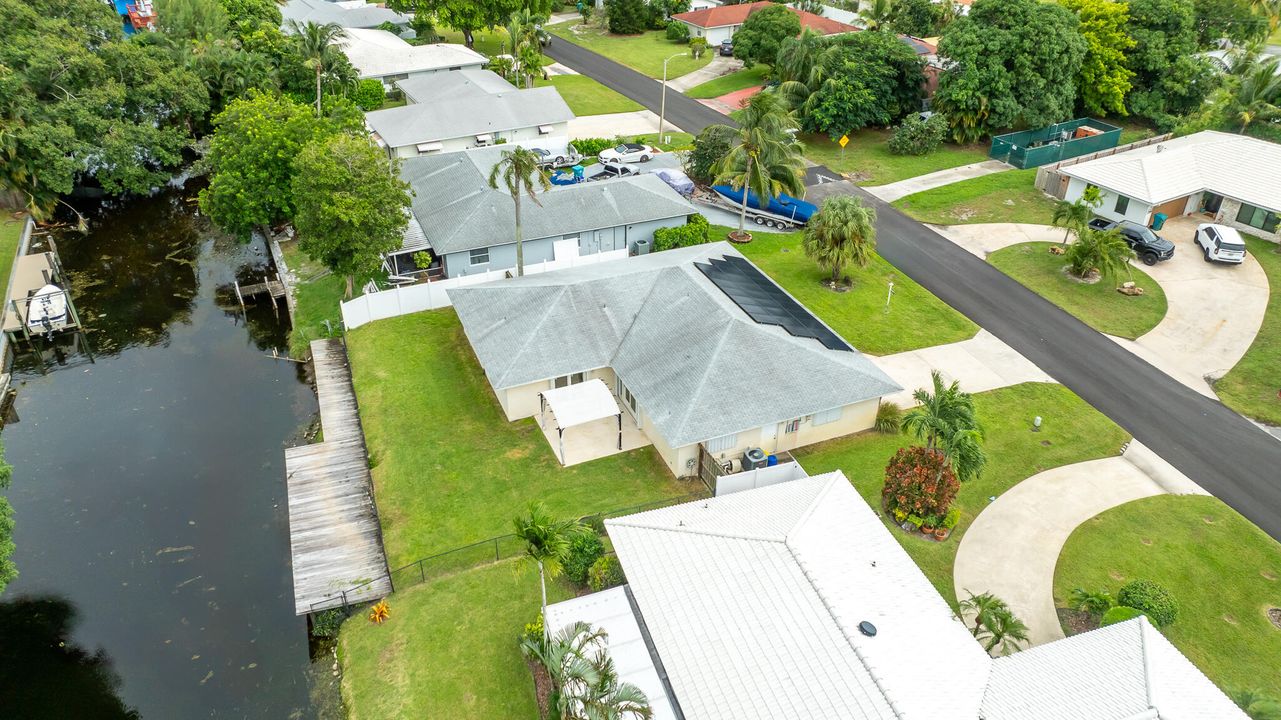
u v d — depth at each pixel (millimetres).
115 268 54969
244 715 26062
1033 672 22625
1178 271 50281
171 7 72625
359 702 25641
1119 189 55250
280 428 39594
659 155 67188
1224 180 55938
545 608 25484
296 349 45344
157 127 65562
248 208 49125
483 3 88250
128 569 31688
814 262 51594
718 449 33812
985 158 67688
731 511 27859
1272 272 49844
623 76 89688
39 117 56188
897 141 67938
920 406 38375
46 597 30438
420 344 43375
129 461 37406
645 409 34469
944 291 48500
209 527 33719
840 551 25844
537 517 24938
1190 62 71062
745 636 23062
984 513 32406
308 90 71000
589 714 19391
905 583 25266
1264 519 32250
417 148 64625
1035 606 28250
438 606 28516
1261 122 63000
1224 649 26688
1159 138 66375
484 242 48156
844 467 34750
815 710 20906
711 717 21266
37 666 27766
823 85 68375
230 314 49656
